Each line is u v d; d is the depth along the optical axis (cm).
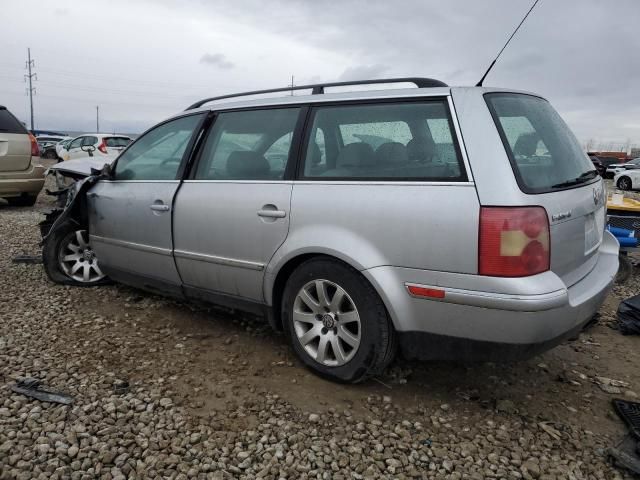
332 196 284
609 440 255
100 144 1648
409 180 265
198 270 352
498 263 236
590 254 295
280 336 367
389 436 253
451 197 249
